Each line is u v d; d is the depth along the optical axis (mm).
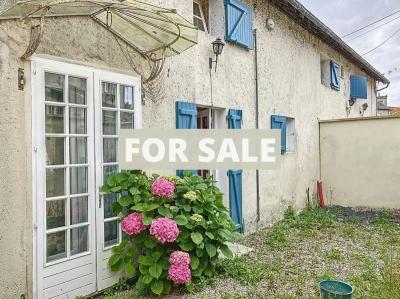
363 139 9523
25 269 3195
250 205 6887
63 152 3564
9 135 3098
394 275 4188
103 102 3994
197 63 5594
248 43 6770
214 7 6344
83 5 3340
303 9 8086
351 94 13172
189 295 3838
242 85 6738
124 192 4000
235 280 4293
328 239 6465
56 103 3469
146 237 3871
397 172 8992
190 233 3953
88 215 3771
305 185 9352
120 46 4203
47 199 3363
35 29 2998
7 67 3090
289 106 8586
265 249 5797
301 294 3904
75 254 3633
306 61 9586
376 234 6852
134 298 3721
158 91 4789
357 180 9609
